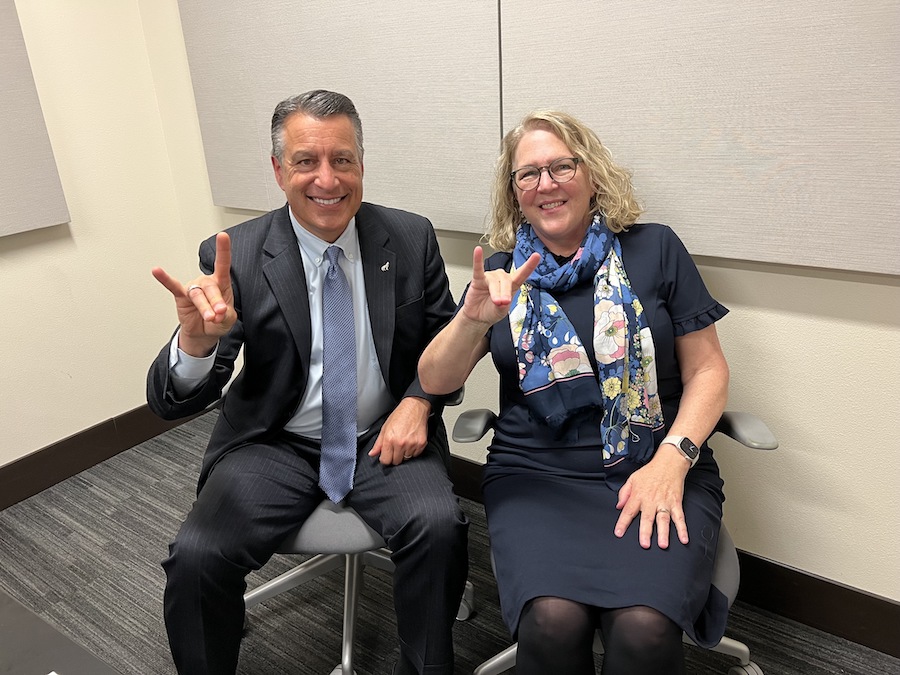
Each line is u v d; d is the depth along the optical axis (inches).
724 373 55.3
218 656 53.5
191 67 88.1
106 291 97.0
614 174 56.4
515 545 49.4
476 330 51.9
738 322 61.5
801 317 58.2
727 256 58.6
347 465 57.9
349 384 58.2
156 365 52.1
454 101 68.1
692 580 45.7
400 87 71.1
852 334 56.4
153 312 103.4
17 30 80.7
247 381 60.1
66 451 95.4
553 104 62.5
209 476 58.8
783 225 55.1
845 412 58.8
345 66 74.1
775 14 50.3
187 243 105.3
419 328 62.1
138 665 64.6
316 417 59.8
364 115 74.9
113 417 101.0
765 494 65.4
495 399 80.2
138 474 96.3
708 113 55.2
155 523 85.5
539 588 45.6
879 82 48.1
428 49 67.7
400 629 55.3
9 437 89.7
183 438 105.8
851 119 49.9
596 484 53.9
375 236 60.5
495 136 66.9
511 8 61.5
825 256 54.2
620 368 53.0
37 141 84.5
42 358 91.4
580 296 55.9
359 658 64.7
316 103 53.6
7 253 85.7
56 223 88.1
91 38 89.4
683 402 54.7
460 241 75.5
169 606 52.0
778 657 62.7
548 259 56.9
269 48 79.5
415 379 60.9
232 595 53.0
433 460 59.2
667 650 42.9
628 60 57.2
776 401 61.9
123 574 76.8
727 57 53.0
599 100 59.9
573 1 58.1
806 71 50.4
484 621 68.2
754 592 68.8
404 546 53.2
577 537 48.8
